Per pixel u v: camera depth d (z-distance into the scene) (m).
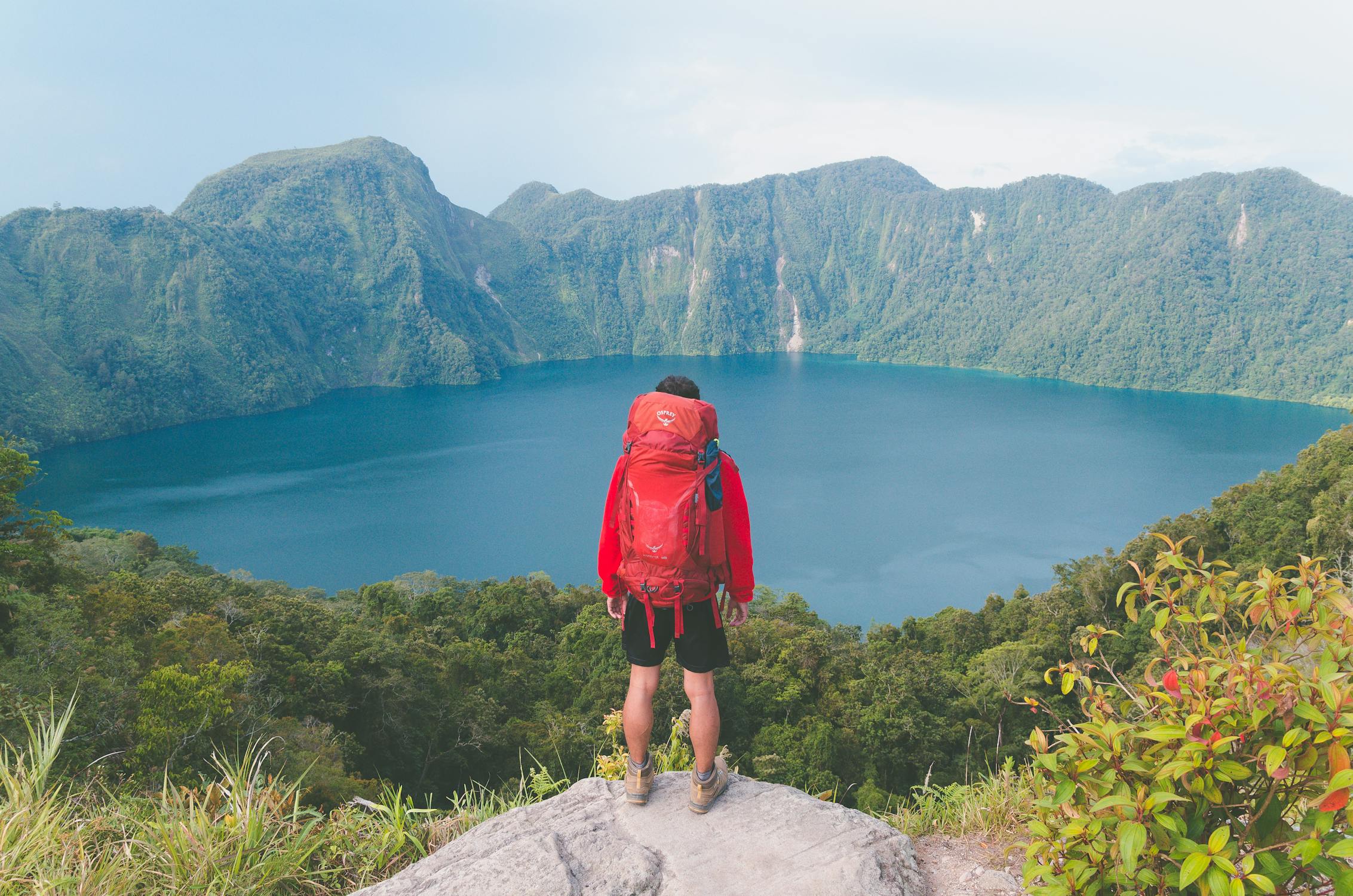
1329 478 56.12
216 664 18.86
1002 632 50.34
